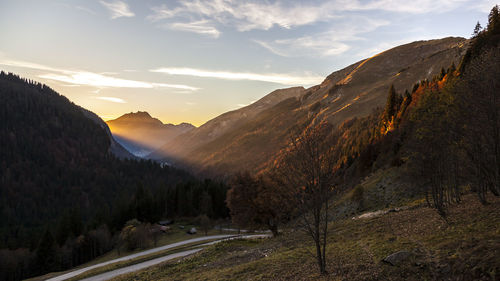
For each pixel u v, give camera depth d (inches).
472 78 869.2
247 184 1845.5
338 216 2103.8
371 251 738.2
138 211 4827.8
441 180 924.6
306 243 1131.9
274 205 1630.2
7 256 3806.6
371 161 3235.7
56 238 4338.1
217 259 1243.8
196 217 4889.3
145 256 2463.1
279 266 828.6
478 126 832.3
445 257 521.3
